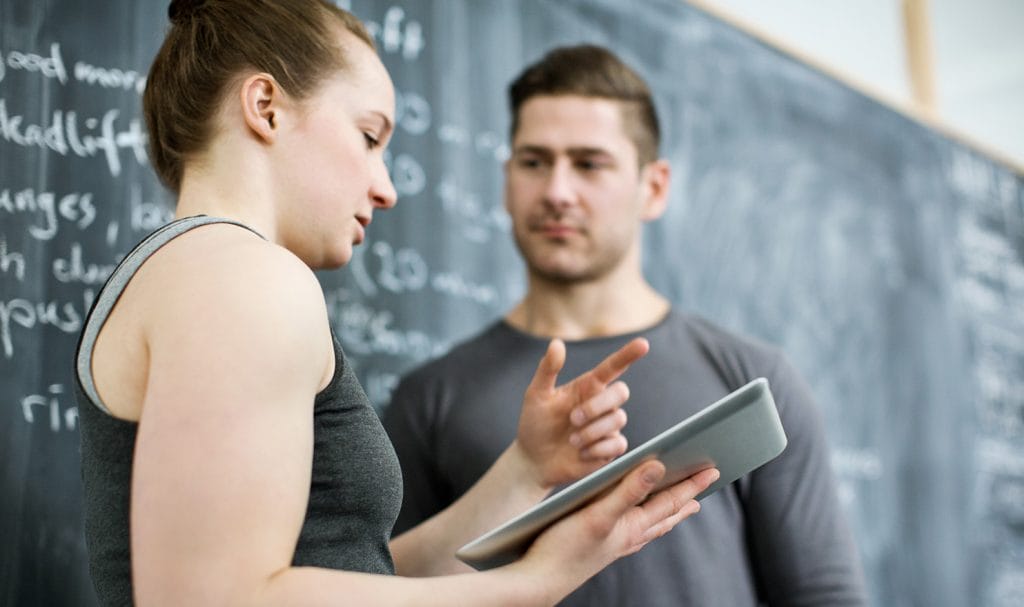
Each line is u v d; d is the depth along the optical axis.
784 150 2.08
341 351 0.76
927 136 2.36
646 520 0.77
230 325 0.63
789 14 2.27
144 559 0.59
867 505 2.05
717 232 1.94
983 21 2.68
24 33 1.24
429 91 1.63
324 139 0.80
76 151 1.27
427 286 1.59
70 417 1.22
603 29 1.86
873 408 2.11
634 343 0.86
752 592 1.30
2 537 1.15
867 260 2.17
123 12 1.33
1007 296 2.44
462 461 1.31
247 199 0.78
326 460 0.73
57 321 1.23
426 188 1.61
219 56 0.80
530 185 1.44
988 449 2.29
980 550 2.21
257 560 0.59
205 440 0.60
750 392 0.73
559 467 0.96
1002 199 2.50
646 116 1.49
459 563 1.03
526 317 1.48
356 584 0.62
